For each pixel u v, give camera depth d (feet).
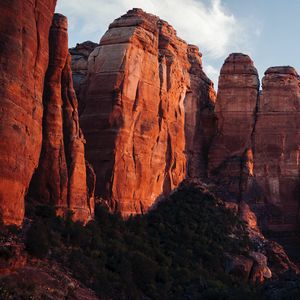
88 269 124.16
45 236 120.16
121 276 130.72
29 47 122.42
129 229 171.73
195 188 211.61
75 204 145.28
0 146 111.04
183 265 164.66
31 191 138.62
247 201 222.28
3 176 111.14
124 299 121.08
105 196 172.65
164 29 216.13
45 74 143.13
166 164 203.51
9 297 90.63
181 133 213.66
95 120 179.73
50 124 141.79
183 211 194.90
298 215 225.97
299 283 137.39
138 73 186.91
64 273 115.14
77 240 134.41
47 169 140.26
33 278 102.27
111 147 176.24
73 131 148.77
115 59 183.83
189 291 144.36
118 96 179.93
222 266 178.19
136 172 183.01
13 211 114.21
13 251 101.65
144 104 188.96
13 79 115.44
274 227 223.30
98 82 183.11
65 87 149.89
